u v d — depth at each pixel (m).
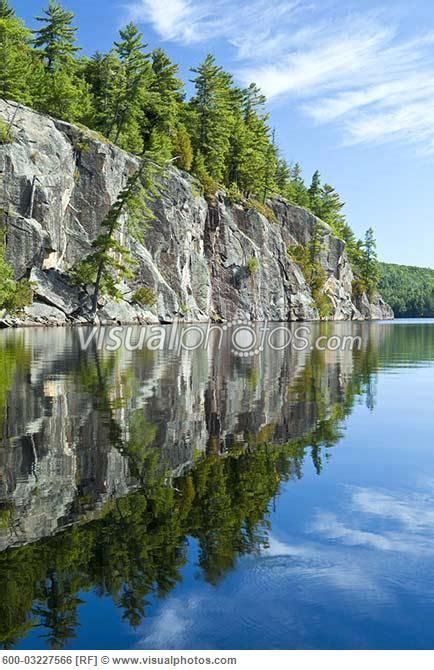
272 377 15.95
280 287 95.25
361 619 3.37
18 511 5.04
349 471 6.55
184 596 3.61
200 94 84.88
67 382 13.61
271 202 109.06
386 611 3.46
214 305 81.69
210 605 3.51
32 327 43.88
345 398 12.37
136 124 68.75
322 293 110.88
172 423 9.03
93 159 56.41
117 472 6.28
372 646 3.13
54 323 47.22
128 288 60.00
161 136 73.81
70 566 3.98
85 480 5.96
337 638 3.20
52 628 3.30
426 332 57.53
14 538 4.46
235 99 96.69
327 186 130.62
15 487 5.70
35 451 7.11
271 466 6.72
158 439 7.91
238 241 85.25
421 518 5.02
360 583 3.78
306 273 107.88
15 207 47.81
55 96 56.56
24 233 47.47
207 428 8.77
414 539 4.53
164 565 4.01
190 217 73.25
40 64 63.19
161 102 75.56
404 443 8.05
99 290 53.09
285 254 99.31
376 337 45.66
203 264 77.25
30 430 8.30
